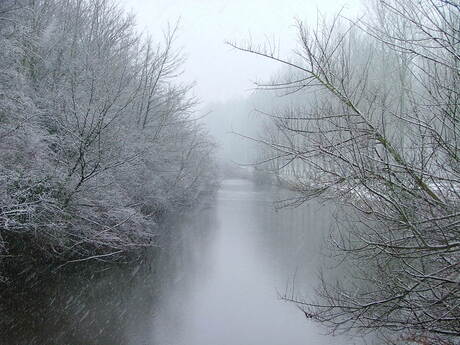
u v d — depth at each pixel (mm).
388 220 4906
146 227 15695
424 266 5125
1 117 9719
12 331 7898
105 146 11898
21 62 12156
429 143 4762
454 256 4703
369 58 5750
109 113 12398
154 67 19922
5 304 9062
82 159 11102
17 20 11375
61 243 11461
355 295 5980
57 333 8047
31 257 11531
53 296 10000
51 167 10844
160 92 20875
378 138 4762
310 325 8859
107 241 12766
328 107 5211
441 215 4637
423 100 5262
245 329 8703
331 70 5043
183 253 15680
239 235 19500
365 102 5414
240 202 32938
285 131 5477
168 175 21094
